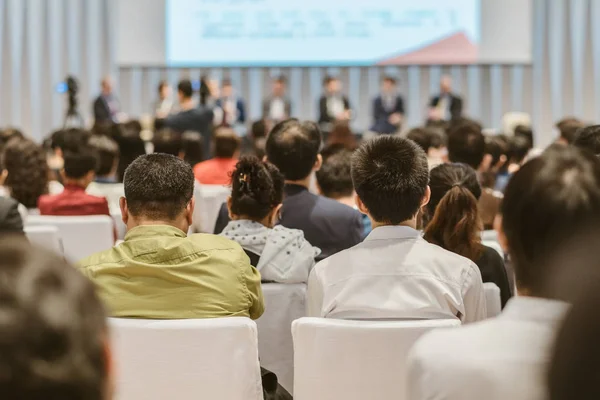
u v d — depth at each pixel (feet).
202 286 7.61
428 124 26.32
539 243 4.43
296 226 11.48
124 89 45.65
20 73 46.93
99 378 2.42
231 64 43.55
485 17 43.11
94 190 17.46
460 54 43.21
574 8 44.98
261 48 43.39
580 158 4.58
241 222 10.14
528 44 43.16
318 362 7.14
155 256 7.66
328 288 7.97
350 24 43.09
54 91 46.91
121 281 7.59
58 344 2.35
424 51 43.16
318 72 45.21
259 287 8.05
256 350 7.17
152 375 7.01
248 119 45.44
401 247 7.98
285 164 12.21
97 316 2.46
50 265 2.51
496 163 17.99
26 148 15.24
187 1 43.52
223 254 7.83
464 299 7.93
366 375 7.06
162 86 39.19
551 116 45.24
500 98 44.88
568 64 45.16
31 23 46.73
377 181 8.13
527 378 4.06
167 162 8.25
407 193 8.13
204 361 7.02
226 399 7.07
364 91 45.24
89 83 46.62
